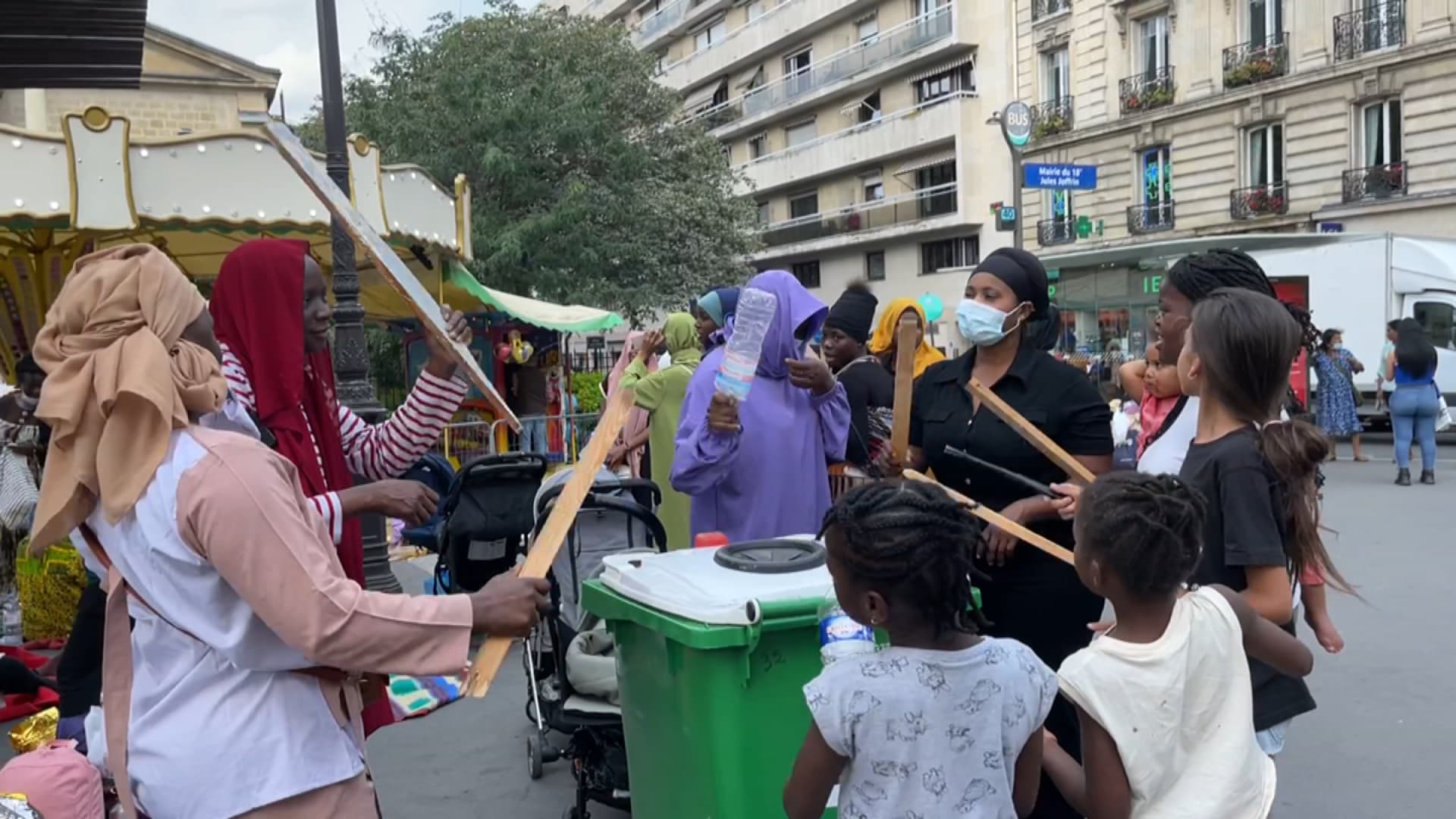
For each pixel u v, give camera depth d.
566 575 4.47
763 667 2.69
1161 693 2.18
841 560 2.14
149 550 1.94
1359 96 23.80
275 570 1.86
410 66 22.06
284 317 2.83
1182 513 2.17
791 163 42.09
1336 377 14.59
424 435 3.26
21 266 9.59
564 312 14.27
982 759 2.10
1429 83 22.53
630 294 21.20
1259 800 2.23
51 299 9.55
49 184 7.50
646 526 4.80
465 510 5.80
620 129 23.00
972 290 3.54
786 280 4.05
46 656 5.92
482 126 20.11
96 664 3.82
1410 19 22.88
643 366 7.21
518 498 5.90
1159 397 3.31
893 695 2.09
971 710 2.10
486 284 19.91
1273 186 25.77
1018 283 3.49
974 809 2.08
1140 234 29.00
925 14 35.97
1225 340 2.55
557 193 20.61
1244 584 2.52
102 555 2.08
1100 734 2.19
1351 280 18.08
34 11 4.11
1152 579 2.16
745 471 3.90
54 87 5.02
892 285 39.12
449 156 20.16
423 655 1.97
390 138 20.83
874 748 2.10
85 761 2.34
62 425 1.96
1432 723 4.90
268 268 2.83
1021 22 32.56
